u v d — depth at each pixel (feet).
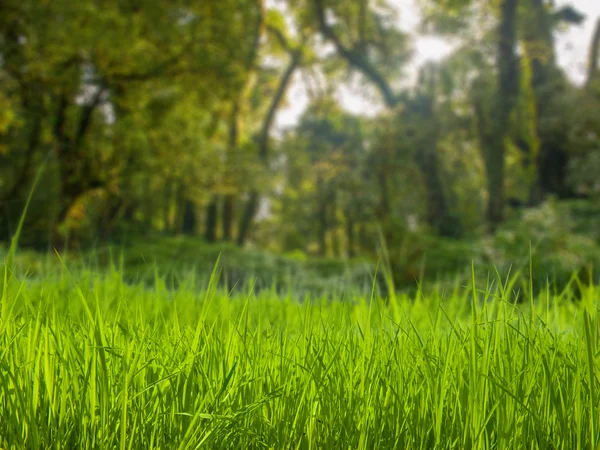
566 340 6.30
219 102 78.69
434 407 4.75
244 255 46.52
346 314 6.18
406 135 102.32
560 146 93.61
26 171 64.28
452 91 101.24
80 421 4.60
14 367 4.77
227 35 69.26
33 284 9.86
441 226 102.32
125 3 60.95
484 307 5.37
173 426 4.66
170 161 70.90
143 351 5.18
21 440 4.36
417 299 8.15
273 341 5.92
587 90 95.14
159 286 10.02
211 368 5.10
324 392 4.78
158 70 64.44
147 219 132.16
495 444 4.71
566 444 4.51
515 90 96.48
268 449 4.55
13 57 55.01
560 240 32.09
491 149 96.17
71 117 64.54
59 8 54.08
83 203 65.92
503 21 96.48
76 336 5.79
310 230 175.22
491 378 4.57
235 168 87.92
